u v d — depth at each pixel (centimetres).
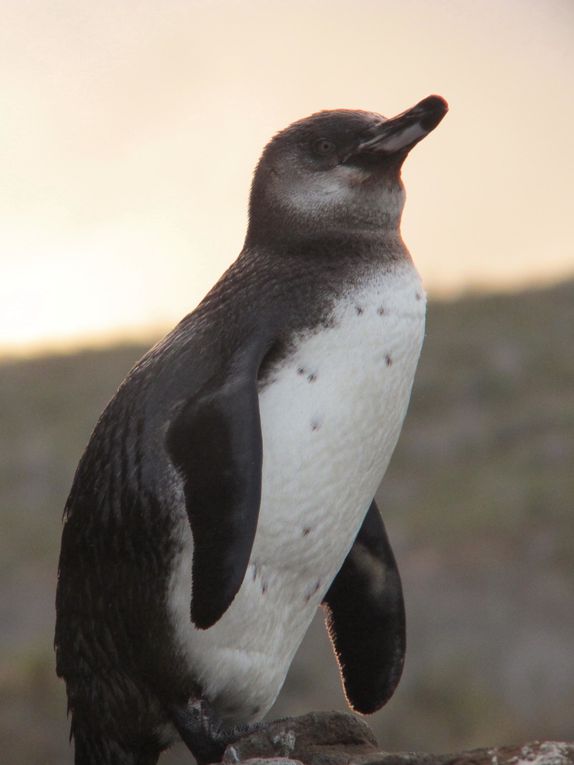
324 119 1453
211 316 1391
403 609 1538
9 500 4431
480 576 3669
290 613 1394
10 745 2819
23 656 3152
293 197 1436
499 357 5209
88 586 1379
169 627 1344
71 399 5281
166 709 1379
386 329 1370
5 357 6097
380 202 1429
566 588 3572
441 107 1419
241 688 1381
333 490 1366
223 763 1264
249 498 1267
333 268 1394
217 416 1287
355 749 1319
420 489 4306
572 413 4622
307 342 1353
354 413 1359
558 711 3089
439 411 4828
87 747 1433
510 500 4059
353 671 1565
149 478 1328
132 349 5969
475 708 3073
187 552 1319
